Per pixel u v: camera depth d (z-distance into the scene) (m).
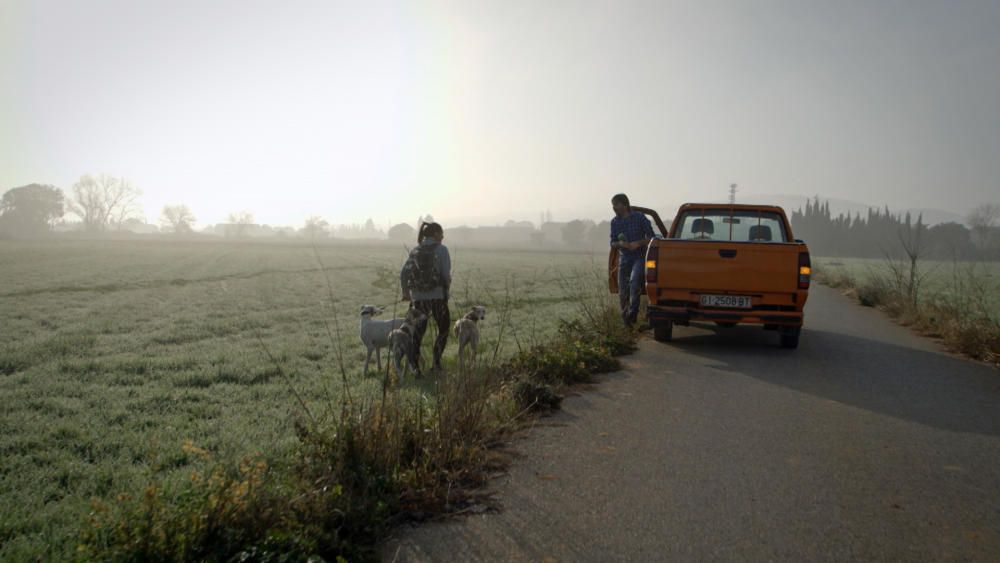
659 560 2.87
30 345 10.30
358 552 2.87
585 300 13.88
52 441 5.22
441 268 7.40
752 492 3.72
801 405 5.93
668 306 8.97
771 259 8.62
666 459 4.34
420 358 7.82
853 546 3.02
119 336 11.66
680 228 10.55
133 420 5.88
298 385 7.50
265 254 64.75
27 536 3.42
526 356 7.18
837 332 11.49
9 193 141.62
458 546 3.02
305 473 3.51
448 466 4.06
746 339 10.42
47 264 40.50
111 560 2.59
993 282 16.41
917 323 12.27
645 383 6.90
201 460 4.58
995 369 7.94
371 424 3.96
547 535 3.14
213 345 10.76
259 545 2.71
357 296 21.27
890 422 5.34
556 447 4.61
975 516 3.40
